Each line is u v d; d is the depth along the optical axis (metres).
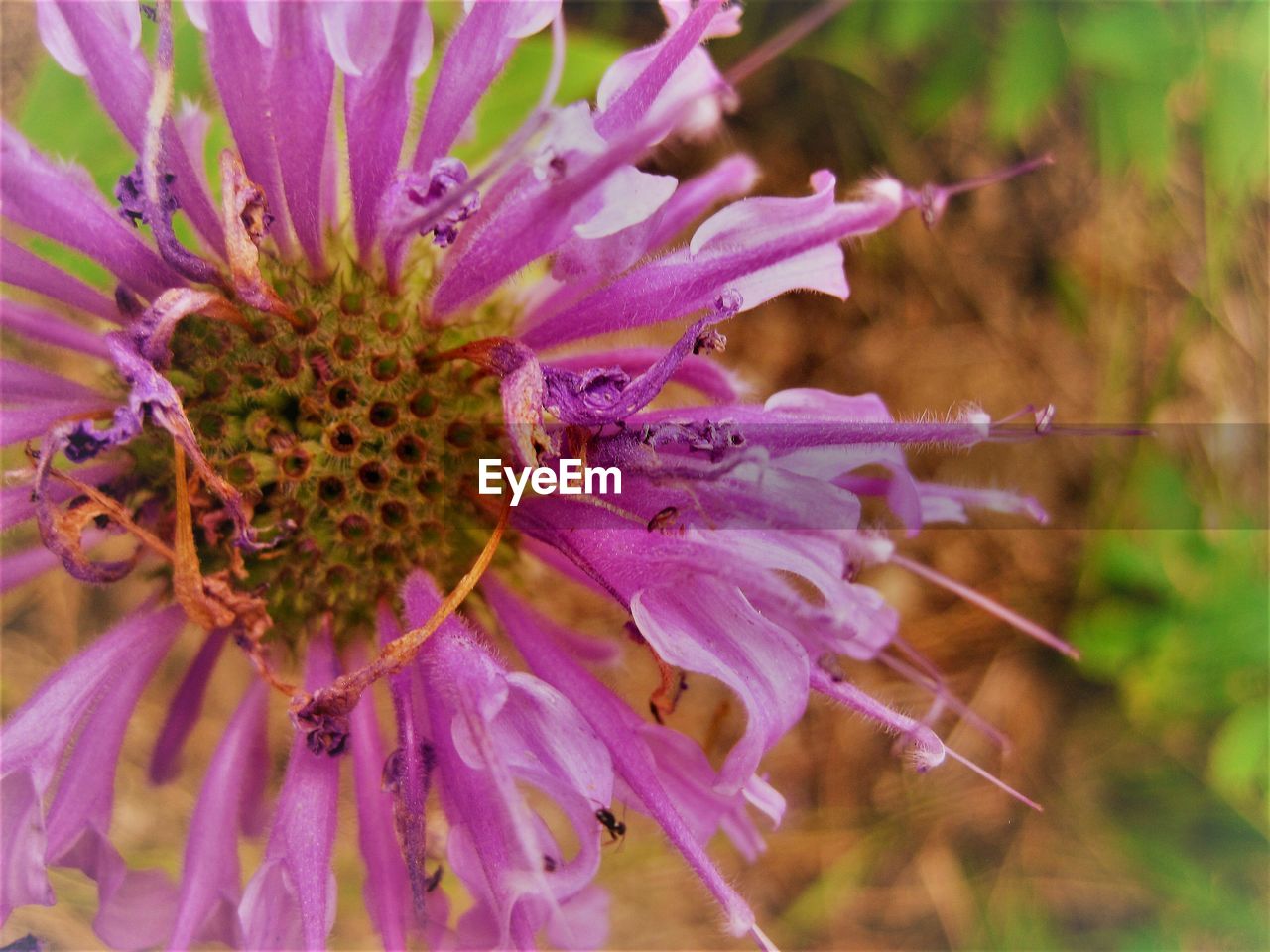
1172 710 0.13
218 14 0.07
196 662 0.08
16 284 0.07
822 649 0.07
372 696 0.07
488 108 0.08
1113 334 0.14
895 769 0.14
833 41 0.12
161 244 0.07
